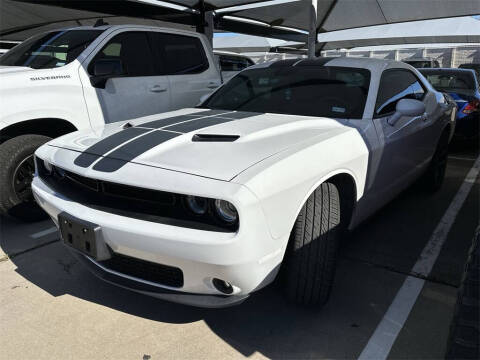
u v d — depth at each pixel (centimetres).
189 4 904
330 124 278
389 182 321
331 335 231
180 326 240
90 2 794
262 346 223
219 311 253
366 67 336
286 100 326
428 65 1390
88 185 221
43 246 339
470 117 683
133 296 270
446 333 233
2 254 325
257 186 183
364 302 261
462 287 166
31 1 792
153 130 251
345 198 266
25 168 365
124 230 194
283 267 238
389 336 230
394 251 331
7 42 1384
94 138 252
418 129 356
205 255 182
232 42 2252
